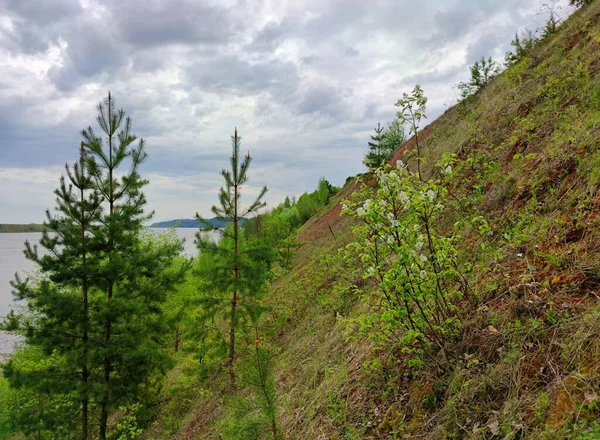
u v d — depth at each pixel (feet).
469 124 34.24
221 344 28.78
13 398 39.50
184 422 28.78
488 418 9.20
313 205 118.32
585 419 7.18
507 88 33.94
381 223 11.98
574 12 38.83
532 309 10.78
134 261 31.63
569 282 10.89
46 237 28.81
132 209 32.22
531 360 9.57
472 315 12.39
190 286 54.08
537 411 8.11
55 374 29.71
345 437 12.57
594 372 7.91
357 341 17.35
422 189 11.91
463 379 10.58
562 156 16.69
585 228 12.25
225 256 29.76
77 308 29.43
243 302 29.78
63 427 31.27
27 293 29.27
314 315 27.27
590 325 8.86
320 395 15.87
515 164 20.26
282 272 57.93
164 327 32.73
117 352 29.27
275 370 22.04
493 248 15.34
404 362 13.46
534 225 14.30
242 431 12.51
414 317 12.16
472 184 22.58
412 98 18.19
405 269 11.30
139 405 31.30
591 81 21.57
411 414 11.42
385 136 66.28
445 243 12.02
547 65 30.48
